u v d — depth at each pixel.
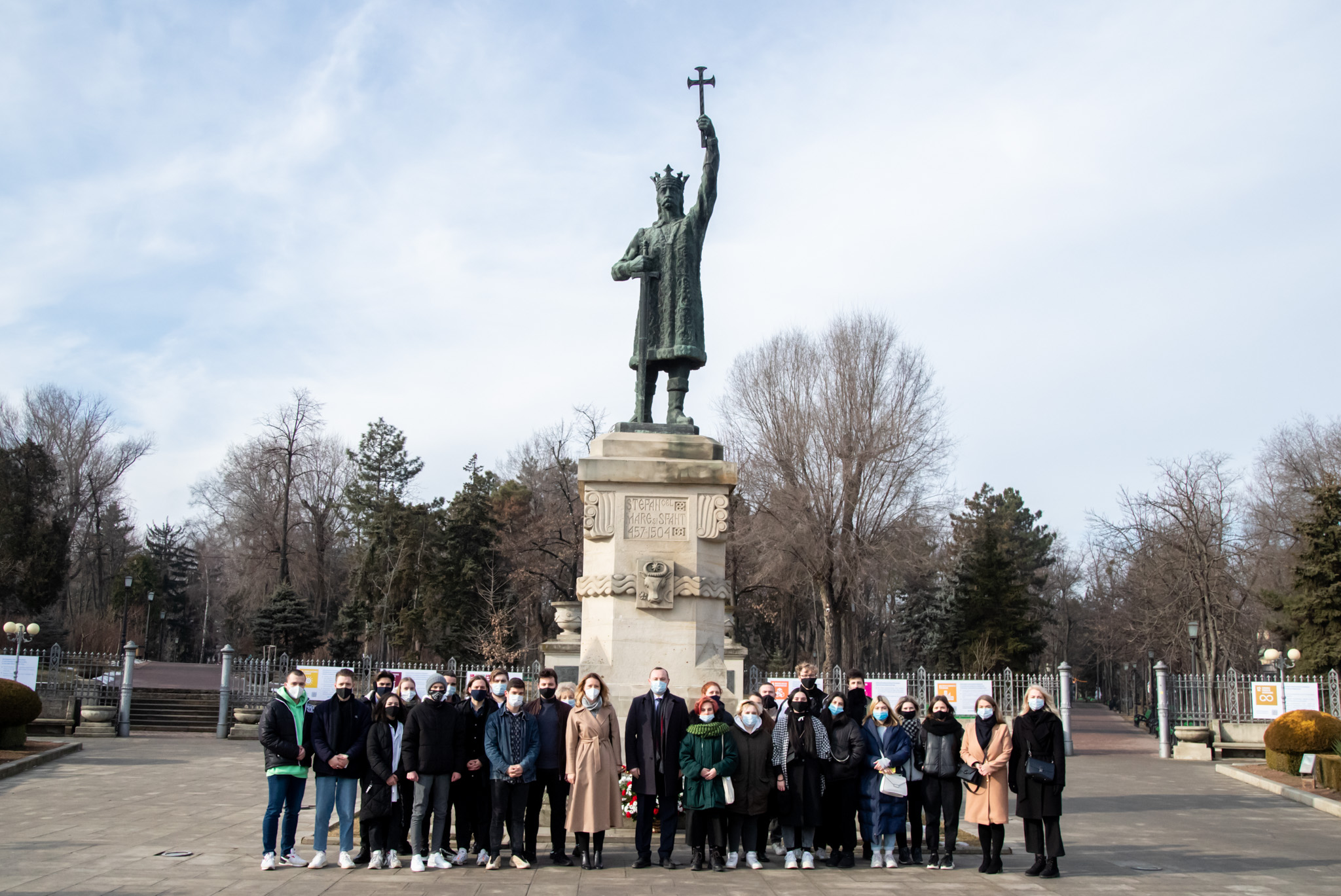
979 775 10.56
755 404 44.22
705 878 9.65
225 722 29.80
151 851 10.91
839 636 42.72
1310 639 32.66
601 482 12.55
